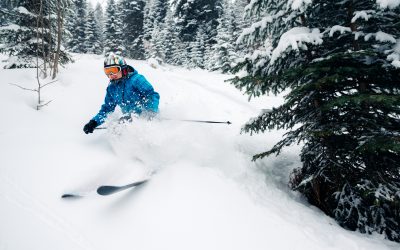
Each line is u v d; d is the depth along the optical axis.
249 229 3.09
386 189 3.64
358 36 3.73
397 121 3.94
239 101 10.34
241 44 4.61
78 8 38.66
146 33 37.38
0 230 2.36
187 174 3.76
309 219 3.72
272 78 4.19
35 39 9.24
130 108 4.34
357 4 3.87
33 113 5.18
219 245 2.78
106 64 4.15
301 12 3.94
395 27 3.78
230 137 5.95
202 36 31.30
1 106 5.02
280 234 3.16
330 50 4.18
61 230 2.57
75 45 39.06
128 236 2.68
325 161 4.24
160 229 2.82
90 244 2.51
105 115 4.50
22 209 2.70
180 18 34.00
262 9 4.46
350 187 4.11
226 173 4.28
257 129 4.85
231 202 3.46
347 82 4.04
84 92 7.30
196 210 3.15
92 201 2.99
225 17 30.72
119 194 3.16
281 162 5.67
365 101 3.52
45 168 3.42
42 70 7.45
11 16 9.14
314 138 4.30
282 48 3.79
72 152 3.91
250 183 4.30
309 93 4.25
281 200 4.13
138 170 3.72
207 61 29.89
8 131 4.20
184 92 9.93
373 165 4.03
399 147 3.25
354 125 3.94
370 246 3.31
